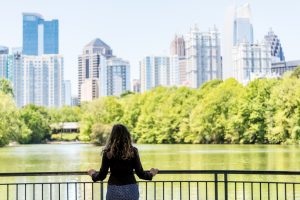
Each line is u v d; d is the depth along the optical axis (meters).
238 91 130.00
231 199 27.88
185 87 151.62
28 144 161.12
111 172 9.11
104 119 160.25
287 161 66.00
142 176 9.20
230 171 12.12
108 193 9.09
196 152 93.94
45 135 174.75
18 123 139.50
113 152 9.06
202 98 145.25
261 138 121.31
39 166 68.12
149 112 153.25
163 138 147.38
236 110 127.06
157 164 67.75
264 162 65.56
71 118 185.88
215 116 131.75
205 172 12.12
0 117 128.12
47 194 29.42
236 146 112.69
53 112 185.62
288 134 111.06
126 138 9.16
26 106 178.62
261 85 122.19
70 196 28.41
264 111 120.62
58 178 38.47
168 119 146.50
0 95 132.75
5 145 134.12
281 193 30.22
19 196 28.72
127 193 9.03
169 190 31.41
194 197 28.61
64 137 181.75
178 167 62.25
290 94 109.44
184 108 144.50
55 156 92.56
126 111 160.00
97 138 144.62
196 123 135.62
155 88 166.62
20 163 74.44
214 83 155.50
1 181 37.41
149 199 26.86
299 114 107.44
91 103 164.88
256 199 27.70
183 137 142.38
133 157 9.12
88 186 32.12
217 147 111.12
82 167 65.06
